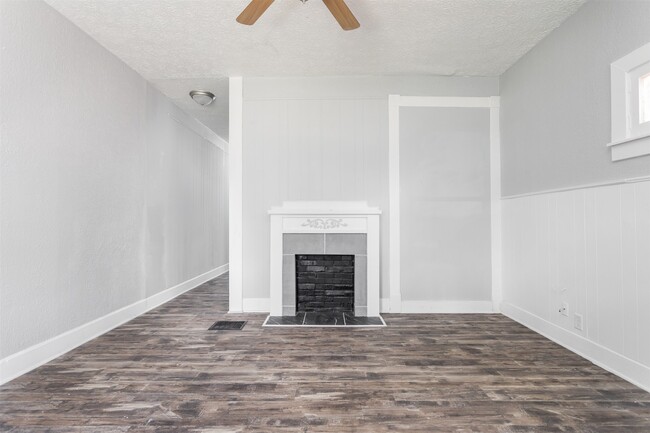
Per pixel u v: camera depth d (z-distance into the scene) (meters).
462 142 3.97
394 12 2.75
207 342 2.94
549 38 3.08
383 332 3.20
